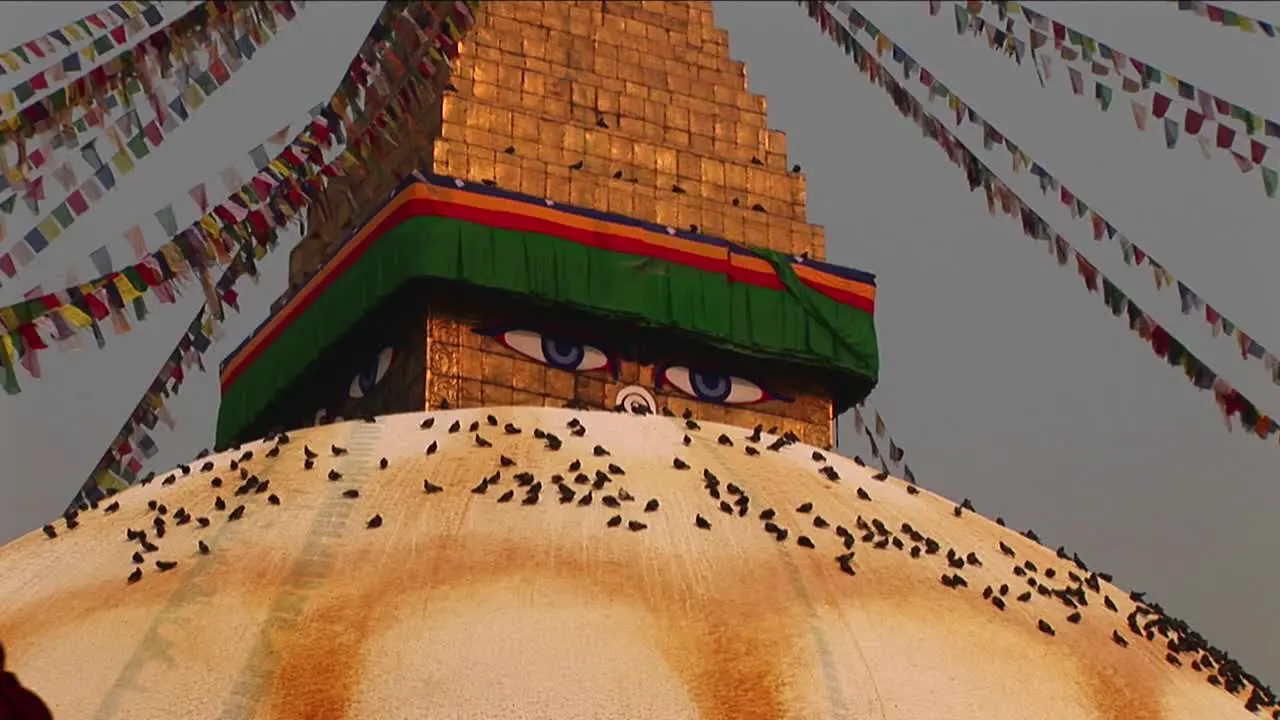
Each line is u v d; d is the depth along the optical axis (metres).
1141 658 14.67
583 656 12.66
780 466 15.95
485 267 18.55
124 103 11.62
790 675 12.82
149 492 15.68
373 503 14.46
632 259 19.20
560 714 12.20
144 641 12.97
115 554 14.42
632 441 15.79
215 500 14.92
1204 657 15.30
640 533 14.09
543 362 18.78
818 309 19.84
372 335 19.38
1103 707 13.66
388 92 13.95
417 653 12.67
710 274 19.50
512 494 14.48
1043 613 14.74
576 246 19.02
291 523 14.27
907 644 13.42
